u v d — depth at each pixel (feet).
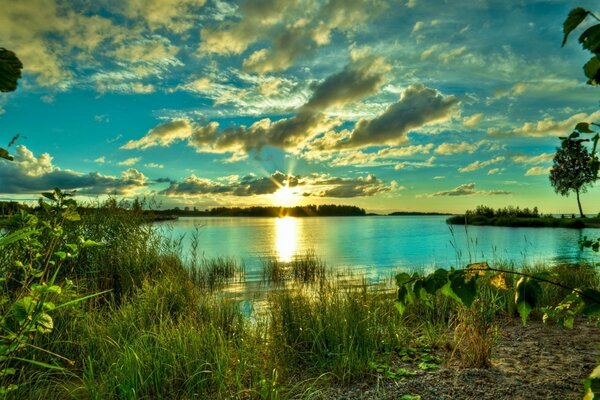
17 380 15.24
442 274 7.20
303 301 22.56
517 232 143.02
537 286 6.30
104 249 30.27
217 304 25.09
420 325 23.02
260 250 80.33
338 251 79.82
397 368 17.48
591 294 6.13
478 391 14.93
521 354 18.81
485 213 220.43
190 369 16.11
